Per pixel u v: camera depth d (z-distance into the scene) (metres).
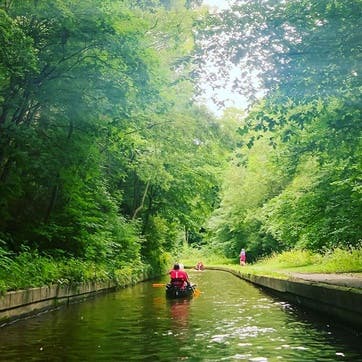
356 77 12.25
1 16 12.60
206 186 36.53
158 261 39.97
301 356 8.85
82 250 21.83
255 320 13.47
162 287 27.05
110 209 26.59
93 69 16.50
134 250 31.14
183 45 21.81
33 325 12.52
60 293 16.73
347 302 11.87
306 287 15.48
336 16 11.63
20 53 13.38
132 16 15.71
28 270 15.23
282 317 14.07
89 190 24.27
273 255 45.84
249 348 9.58
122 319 13.64
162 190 37.59
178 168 34.16
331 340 10.46
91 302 18.44
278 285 20.31
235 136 28.58
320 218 24.06
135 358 8.70
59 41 15.76
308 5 12.00
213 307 16.67
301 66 12.52
